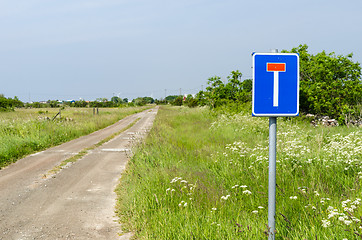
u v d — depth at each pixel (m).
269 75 3.20
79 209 6.25
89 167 10.48
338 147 7.69
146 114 52.12
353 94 20.20
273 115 3.21
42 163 11.21
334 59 21.02
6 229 5.28
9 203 6.73
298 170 6.87
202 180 6.86
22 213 6.09
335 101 20.75
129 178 8.23
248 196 5.56
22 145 14.09
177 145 12.62
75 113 43.44
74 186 8.09
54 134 17.86
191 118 28.89
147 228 4.83
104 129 25.64
